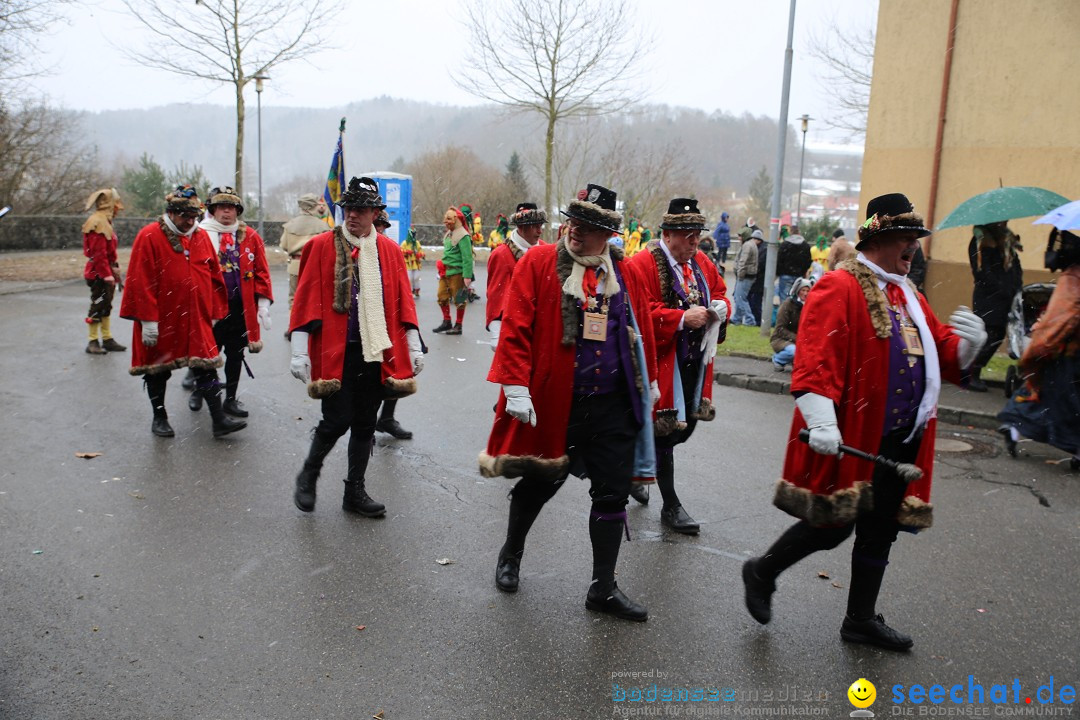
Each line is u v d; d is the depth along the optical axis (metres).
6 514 5.01
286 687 3.32
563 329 3.79
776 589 4.09
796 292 9.36
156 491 5.46
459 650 3.63
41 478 5.64
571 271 3.81
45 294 14.83
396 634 3.75
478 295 17.81
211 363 6.50
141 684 3.31
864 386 3.38
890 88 11.18
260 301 7.14
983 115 10.45
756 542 4.90
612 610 3.96
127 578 4.23
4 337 10.70
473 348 11.18
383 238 5.10
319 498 5.44
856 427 3.39
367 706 3.21
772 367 9.73
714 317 4.89
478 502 5.44
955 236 10.87
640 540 4.91
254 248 7.12
